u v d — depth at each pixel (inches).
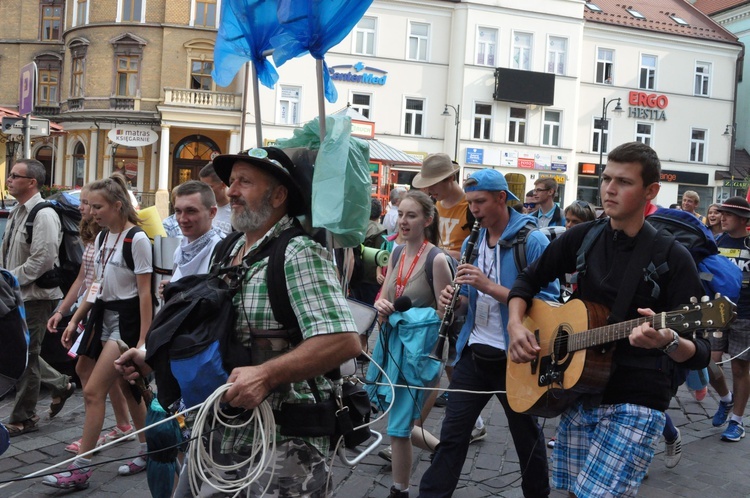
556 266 124.8
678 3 1492.4
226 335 91.0
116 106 1289.4
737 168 1485.0
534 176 1284.4
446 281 170.2
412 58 1249.4
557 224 332.8
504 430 230.1
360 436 107.2
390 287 175.9
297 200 99.9
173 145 1296.8
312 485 98.0
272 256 93.5
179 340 90.1
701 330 99.9
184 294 93.5
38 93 1467.8
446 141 1259.2
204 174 209.6
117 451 194.9
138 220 181.5
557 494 173.0
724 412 242.2
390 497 163.3
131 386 169.0
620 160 109.4
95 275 181.2
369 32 1230.3
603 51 1358.3
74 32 1339.8
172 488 126.0
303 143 106.7
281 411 96.5
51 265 212.8
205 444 99.5
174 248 176.4
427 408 169.0
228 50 128.3
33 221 215.0
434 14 1247.5
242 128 1224.2
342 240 103.2
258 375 86.6
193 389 89.4
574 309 115.0
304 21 107.3
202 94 1230.9
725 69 1417.3
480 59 1258.0
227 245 104.5
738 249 241.4
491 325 148.9
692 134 1413.6
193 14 1283.2
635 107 1369.3
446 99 1261.1
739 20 1590.8
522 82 1250.0
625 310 108.2
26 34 1465.3
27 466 185.8
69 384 227.5
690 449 218.4
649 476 194.1
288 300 92.4
